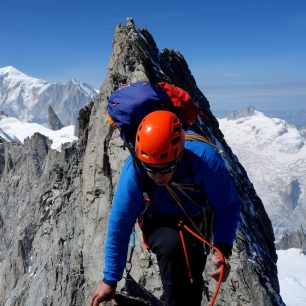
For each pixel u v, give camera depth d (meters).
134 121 1.82
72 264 8.13
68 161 10.95
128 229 1.87
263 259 6.30
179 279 1.84
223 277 1.92
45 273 9.02
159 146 1.64
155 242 1.89
